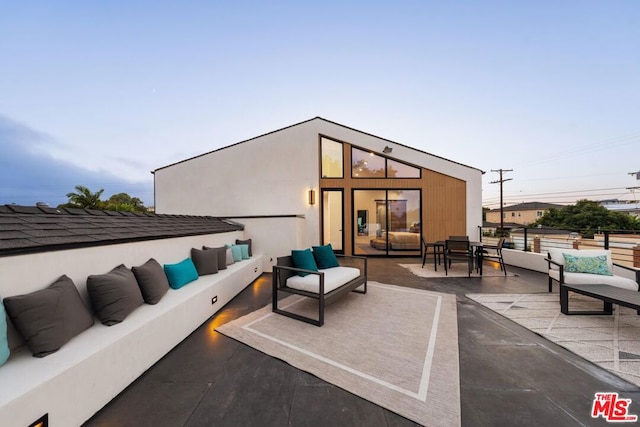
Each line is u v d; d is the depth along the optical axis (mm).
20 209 2164
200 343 2475
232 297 3916
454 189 7680
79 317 1773
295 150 7516
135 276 2457
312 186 7465
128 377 1810
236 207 7609
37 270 1727
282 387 1805
